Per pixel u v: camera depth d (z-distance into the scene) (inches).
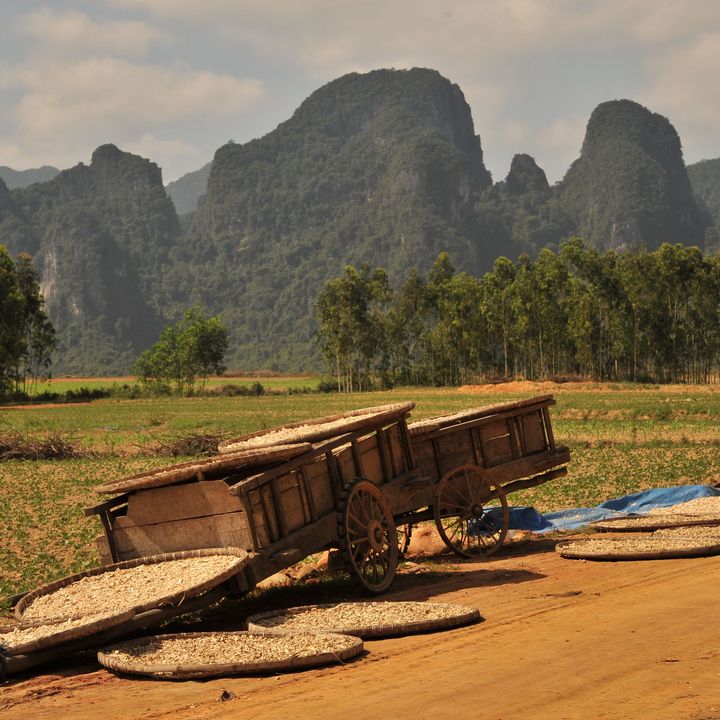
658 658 335.9
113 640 416.5
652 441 1405.0
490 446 641.6
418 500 589.3
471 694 309.0
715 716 271.7
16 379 4170.8
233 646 385.4
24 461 1459.2
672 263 4215.1
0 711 331.0
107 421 2449.6
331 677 341.7
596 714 281.9
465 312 4670.3
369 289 4788.4
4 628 406.9
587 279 4542.3
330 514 508.4
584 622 400.2
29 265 4795.8
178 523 475.8
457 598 482.9
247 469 493.4
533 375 4638.3
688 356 4362.7
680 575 492.4
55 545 732.7
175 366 4601.4
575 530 701.9
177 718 305.7
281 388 5083.7
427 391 3900.1
